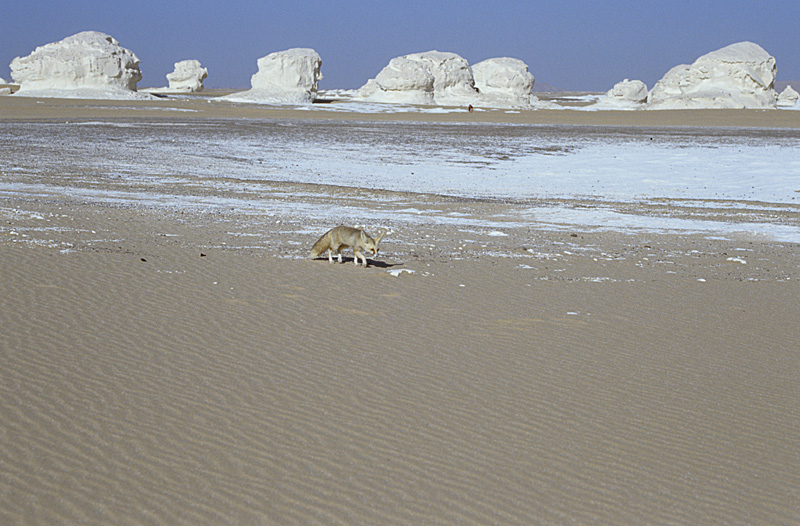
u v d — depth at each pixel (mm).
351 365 7375
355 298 9969
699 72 120875
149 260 11508
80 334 7773
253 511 4660
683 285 11805
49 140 39094
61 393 6234
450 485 5117
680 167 36625
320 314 9125
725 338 8953
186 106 86625
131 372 6824
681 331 9164
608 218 21000
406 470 5293
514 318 9383
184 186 24219
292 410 6207
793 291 11719
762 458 5777
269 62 117000
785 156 41781
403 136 52875
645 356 8133
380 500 4875
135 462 5172
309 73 118312
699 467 5578
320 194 24016
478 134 56844
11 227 13648
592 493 5121
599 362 7855
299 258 12469
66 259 11148
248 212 18609
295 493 4902
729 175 33875
